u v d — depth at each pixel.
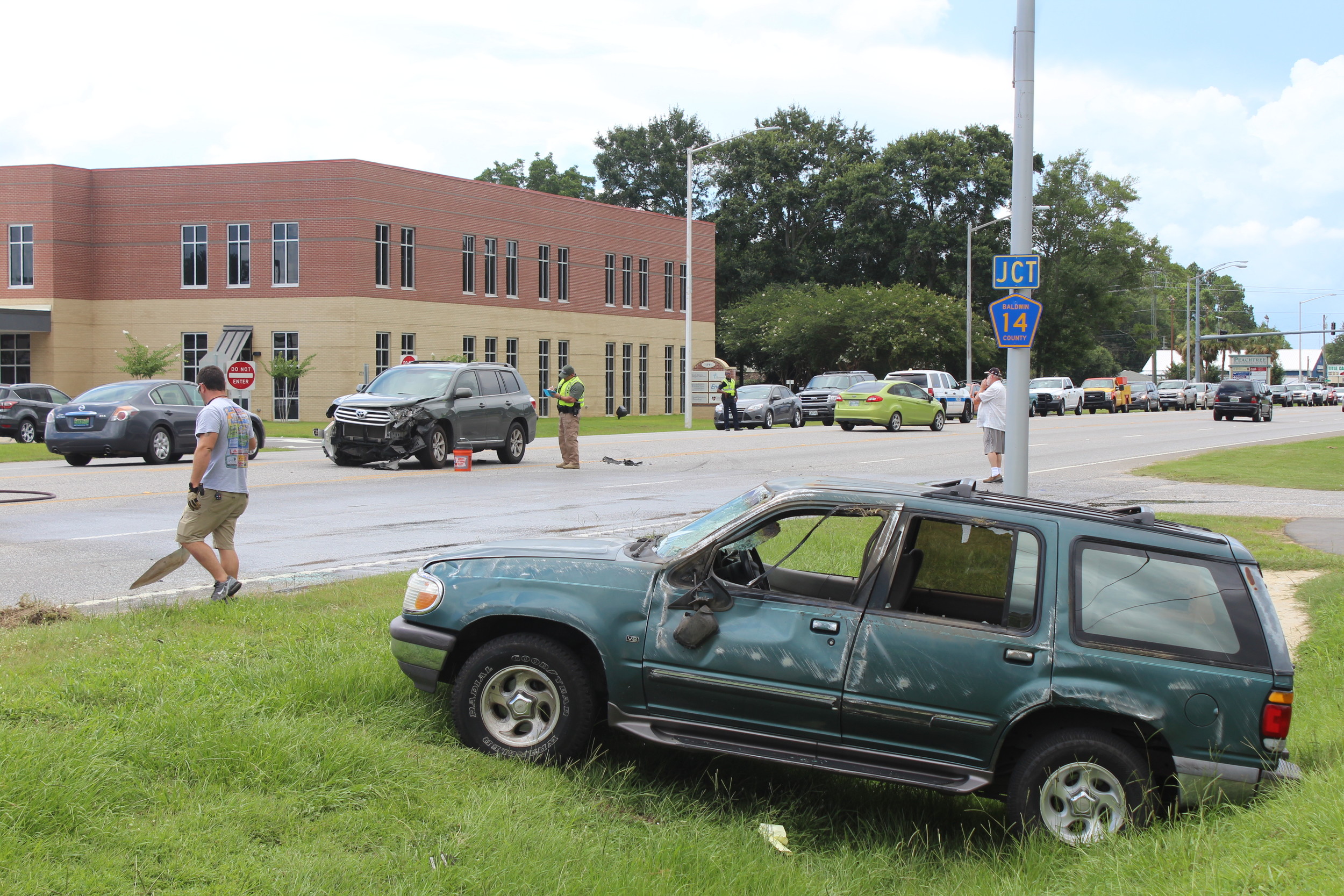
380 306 44.12
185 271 44.12
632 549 6.14
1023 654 5.18
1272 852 4.34
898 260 74.38
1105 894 4.38
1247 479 21.08
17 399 29.95
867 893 4.82
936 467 23.11
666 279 59.44
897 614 5.38
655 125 82.44
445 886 4.23
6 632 7.34
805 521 6.29
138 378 41.84
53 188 43.03
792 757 5.38
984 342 66.94
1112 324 84.56
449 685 6.59
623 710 5.62
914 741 5.31
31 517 13.71
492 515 14.53
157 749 5.15
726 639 5.49
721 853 4.87
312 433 34.69
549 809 5.04
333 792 4.96
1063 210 78.06
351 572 10.36
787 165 78.25
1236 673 5.06
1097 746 5.07
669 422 44.28
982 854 5.21
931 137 73.50
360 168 42.94
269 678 6.34
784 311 68.00
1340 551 12.77
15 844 4.13
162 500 15.35
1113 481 20.84
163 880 4.09
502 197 49.34
